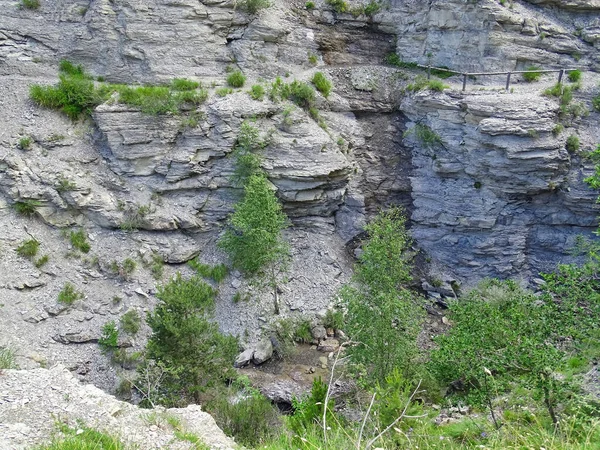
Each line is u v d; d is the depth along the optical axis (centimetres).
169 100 2728
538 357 1373
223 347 2038
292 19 3288
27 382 1230
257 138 2722
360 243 2997
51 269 2539
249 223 2489
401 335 1955
